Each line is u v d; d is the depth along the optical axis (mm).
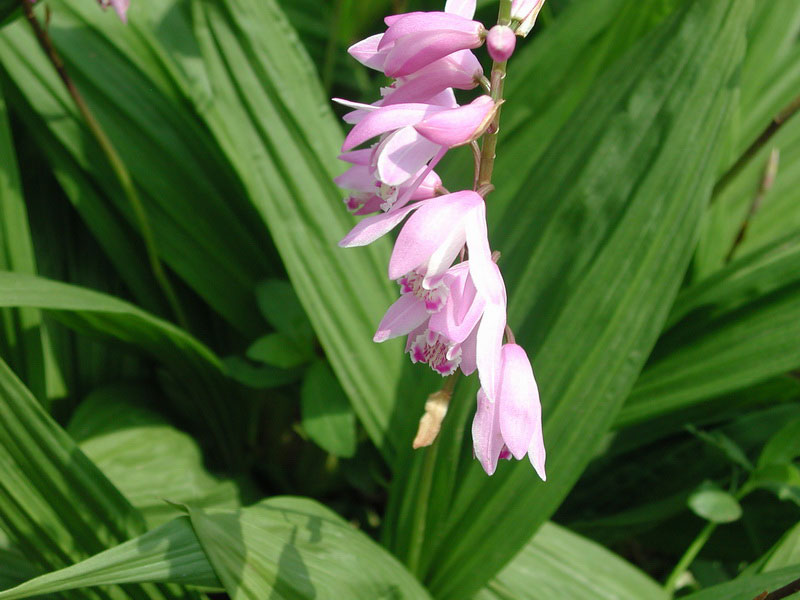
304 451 639
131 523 490
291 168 564
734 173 562
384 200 464
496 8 740
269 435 669
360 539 509
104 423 576
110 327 559
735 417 590
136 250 628
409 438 541
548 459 518
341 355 552
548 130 576
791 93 656
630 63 539
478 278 438
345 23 765
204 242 611
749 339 543
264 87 567
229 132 562
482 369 438
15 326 557
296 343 574
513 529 519
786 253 554
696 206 521
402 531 532
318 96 574
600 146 536
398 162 438
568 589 537
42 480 485
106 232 612
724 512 533
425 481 505
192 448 585
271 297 586
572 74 578
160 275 601
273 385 572
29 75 589
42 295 518
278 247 554
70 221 650
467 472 528
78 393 612
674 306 559
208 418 624
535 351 526
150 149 606
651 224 524
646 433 588
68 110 591
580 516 591
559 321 526
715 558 580
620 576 543
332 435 549
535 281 534
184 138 615
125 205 592
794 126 662
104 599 494
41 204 641
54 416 592
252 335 629
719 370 544
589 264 527
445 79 455
